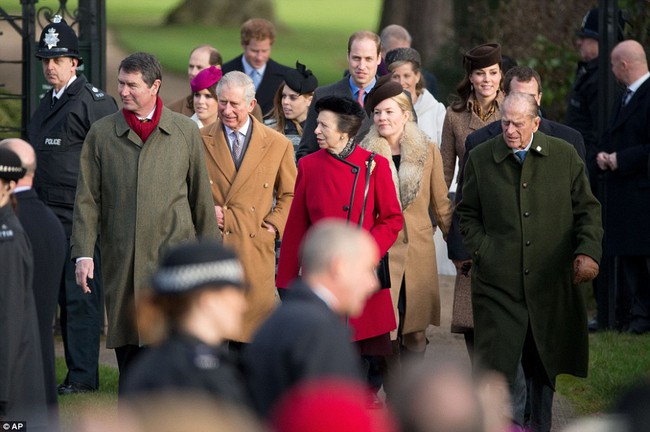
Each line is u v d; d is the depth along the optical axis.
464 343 36.66
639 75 36.69
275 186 29.31
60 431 20.59
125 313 26.09
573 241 25.45
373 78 32.88
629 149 36.28
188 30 122.62
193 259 13.91
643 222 36.38
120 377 26.86
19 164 20.03
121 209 26.09
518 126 24.89
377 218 26.27
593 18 40.75
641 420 9.61
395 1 85.19
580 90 40.19
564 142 25.58
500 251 25.27
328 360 15.77
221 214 28.38
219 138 28.89
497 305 25.30
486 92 30.58
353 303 16.59
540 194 25.27
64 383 31.19
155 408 10.47
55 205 31.84
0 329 19.58
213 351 14.07
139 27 123.56
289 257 26.41
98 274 33.25
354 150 26.33
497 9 59.22
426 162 28.88
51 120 32.06
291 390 15.20
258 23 43.47
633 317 37.62
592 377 31.33
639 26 40.44
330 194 25.97
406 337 29.41
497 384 23.48
